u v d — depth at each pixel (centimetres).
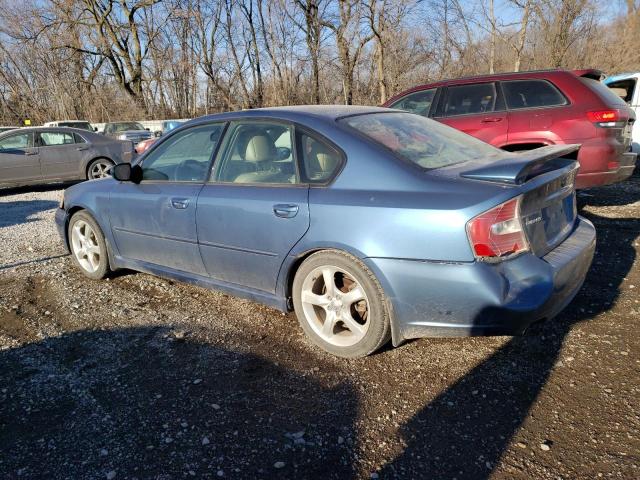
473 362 296
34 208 882
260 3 2189
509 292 251
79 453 231
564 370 284
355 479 212
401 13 1823
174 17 2570
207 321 363
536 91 582
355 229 279
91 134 1166
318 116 322
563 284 269
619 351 299
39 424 252
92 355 319
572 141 548
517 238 255
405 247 264
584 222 335
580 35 2152
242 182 338
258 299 339
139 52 2861
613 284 398
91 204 438
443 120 627
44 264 511
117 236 423
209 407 262
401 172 279
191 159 376
